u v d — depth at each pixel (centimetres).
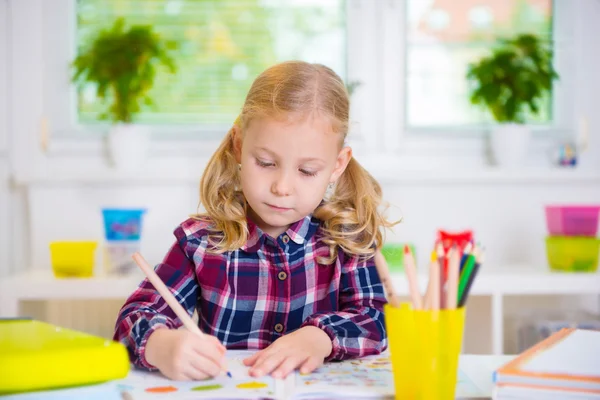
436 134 228
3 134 221
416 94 229
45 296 183
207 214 111
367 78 226
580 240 194
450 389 66
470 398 70
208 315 109
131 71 207
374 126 227
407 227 223
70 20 224
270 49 227
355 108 225
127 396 69
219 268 108
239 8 226
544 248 225
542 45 230
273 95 92
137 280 185
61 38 223
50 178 210
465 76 219
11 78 221
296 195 93
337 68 227
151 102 214
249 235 108
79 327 221
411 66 228
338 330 90
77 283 184
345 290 108
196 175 211
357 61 225
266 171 93
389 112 226
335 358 88
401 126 227
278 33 227
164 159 224
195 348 77
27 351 68
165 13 226
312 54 227
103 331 221
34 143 222
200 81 227
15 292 183
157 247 213
